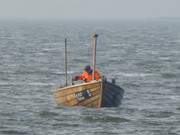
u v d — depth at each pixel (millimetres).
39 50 174375
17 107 68625
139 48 185875
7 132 54938
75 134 54188
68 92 66938
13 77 100188
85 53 162500
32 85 89750
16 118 61594
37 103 71625
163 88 87125
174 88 87125
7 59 138250
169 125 58406
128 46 197875
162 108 68688
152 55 153875
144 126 57875
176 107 69500
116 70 114000
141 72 109812
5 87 87062
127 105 70125
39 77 100812
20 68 115312
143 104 71562
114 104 67062
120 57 146875
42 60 136500
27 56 148500
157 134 54562
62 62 132125
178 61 134500
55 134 54156
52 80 97000
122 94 68312
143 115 63656
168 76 103000
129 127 57344
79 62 133125
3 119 61000
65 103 67688
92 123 59000
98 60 137875
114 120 60406
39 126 57562
